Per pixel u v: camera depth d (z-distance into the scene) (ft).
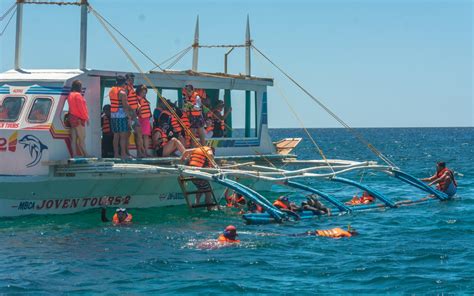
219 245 56.34
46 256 52.31
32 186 65.21
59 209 68.54
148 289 44.24
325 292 43.75
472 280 46.24
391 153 262.47
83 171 64.34
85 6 69.31
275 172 72.38
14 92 67.36
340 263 50.70
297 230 62.85
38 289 43.96
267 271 48.49
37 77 67.72
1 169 66.03
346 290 44.24
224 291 43.86
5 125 66.23
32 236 59.11
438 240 59.16
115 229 62.59
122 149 69.51
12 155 65.87
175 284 45.27
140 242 57.36
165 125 75.31
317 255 53.21
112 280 46.09
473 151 278.46
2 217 65.51
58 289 44.06
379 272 48.21
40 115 65.87
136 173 68.85
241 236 59.77
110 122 69.67
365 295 43.24
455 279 46.50
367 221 68.18
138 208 74.43
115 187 71.15
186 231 62.08
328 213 71.36
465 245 57.06
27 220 65.41
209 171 68.23
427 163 191.72
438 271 48.57
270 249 55.06
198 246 55.98
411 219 69.46
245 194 66.03
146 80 74.33
